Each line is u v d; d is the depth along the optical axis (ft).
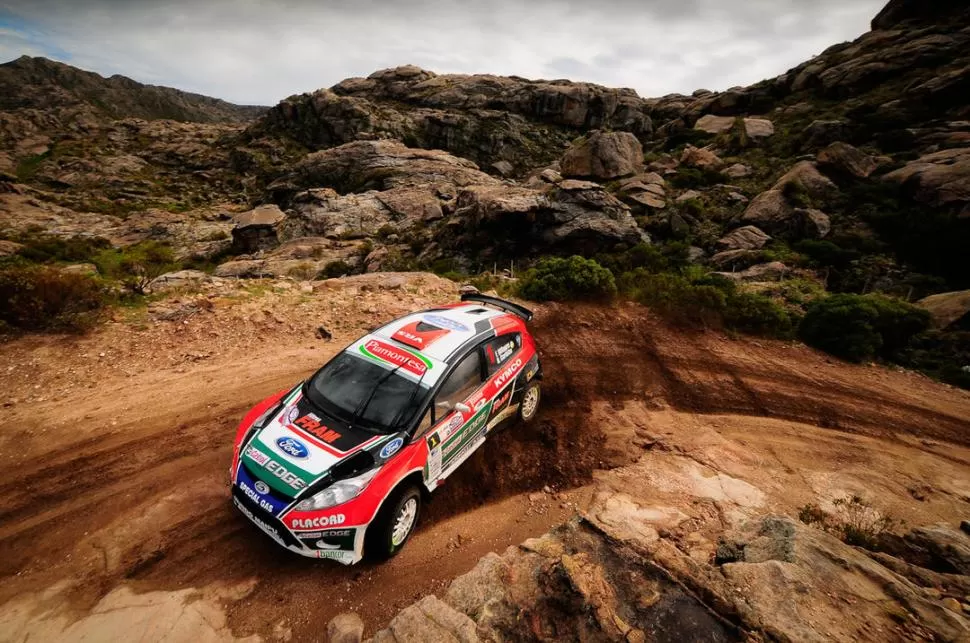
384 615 12.73
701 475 19.56
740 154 136.15
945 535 14.28
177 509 15.83
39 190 270.46
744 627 9.77
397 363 16.47
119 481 16.84
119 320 28.45
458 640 10.19
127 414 20.62
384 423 14.74
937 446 24.03
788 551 11.96
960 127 100.94
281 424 14.97
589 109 264.11
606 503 17.03
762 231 88.12
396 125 253.85
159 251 66.18
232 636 11.91
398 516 14.21
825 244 76.84
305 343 28.99
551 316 36.81
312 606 12.87
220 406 21.84
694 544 14.74
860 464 21.72
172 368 24.75
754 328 38.06
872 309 36.22
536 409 23.49
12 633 11.53
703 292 38.78
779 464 21.08
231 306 31.78
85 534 14.61
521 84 279.69
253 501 13.26
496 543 15.53
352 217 138.72
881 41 155.84
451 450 16.40
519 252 99.96
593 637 9.80
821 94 158.51
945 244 71.72
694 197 107.55
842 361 34.91
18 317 25.62
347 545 12.94
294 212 144.15
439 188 162.30
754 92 185.26
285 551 14.61
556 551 12.51
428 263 102.12
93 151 338.13
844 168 95.30
